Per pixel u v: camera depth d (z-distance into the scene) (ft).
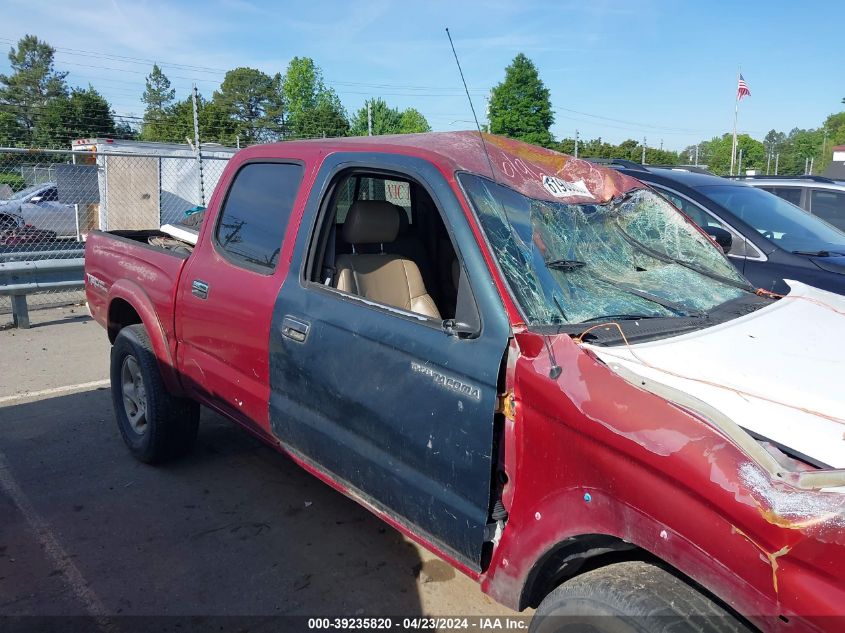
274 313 10.17
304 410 9.82
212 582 10.66
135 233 16.96
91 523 12.27
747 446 5.71
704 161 284.20
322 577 10.85
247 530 12.16
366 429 8.77
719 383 7.02
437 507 7.87
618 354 7.37
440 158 8.93
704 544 5.63
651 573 6.40
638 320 8.43
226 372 11.46
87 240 16.39
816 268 18.07
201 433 16.46
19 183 56.34
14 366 21.45
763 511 5.27
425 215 12.62
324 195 10.11
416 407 8.04
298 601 10.25
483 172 9.04
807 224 21.21
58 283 26.76
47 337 25.08
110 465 14.61
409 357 8.18
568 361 6.89
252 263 11.02
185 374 12.80
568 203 9.73
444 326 7.91
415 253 12.48
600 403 6.40
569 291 8.45
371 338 8.68
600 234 9.87
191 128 135.64
